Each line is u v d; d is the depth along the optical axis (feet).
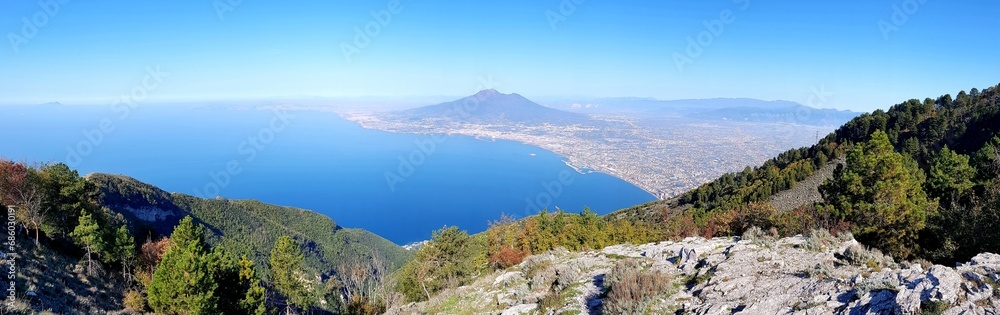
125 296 135.03
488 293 65.00
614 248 76.74
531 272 68.28
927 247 77.97
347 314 143.74
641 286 45.78
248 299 120.37
